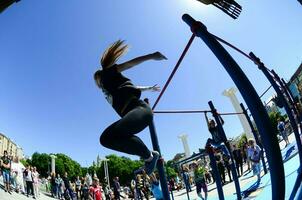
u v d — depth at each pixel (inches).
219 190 163.0
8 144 2511.1
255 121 53.0
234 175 203.9
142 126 74.2
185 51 92.7
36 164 2215.8
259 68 152.6
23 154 2910.9
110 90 83.0
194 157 293.0
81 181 727.1
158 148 122.5
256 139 350.6
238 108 816.3
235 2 140.4
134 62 85.4
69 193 650.8
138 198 497.0
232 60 56.3
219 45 58.4
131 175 2150.6
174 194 634.8
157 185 342.0
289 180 165.0
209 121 298.8
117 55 86.1
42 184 810.8
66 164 2297.0
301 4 80.8
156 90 109.0
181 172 378.6
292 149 323.3
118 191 668.7
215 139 291.4
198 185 353.4
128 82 83.4
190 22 63.2
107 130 71.2
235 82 55.3
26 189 542.9
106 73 84.7
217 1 137.7
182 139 1165.7
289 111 151.6
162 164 119.9
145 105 78.5
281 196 51.9
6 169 467.2
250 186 282.2
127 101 79.1
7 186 458.0
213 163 167.0
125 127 70.7
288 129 658.8
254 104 52.5
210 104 225.5
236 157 476.1
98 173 2178.9
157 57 86.2
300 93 669.3
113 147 71.4
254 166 337.7
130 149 72.6
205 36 60.6
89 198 593.0
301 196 98.3
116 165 2162.9
